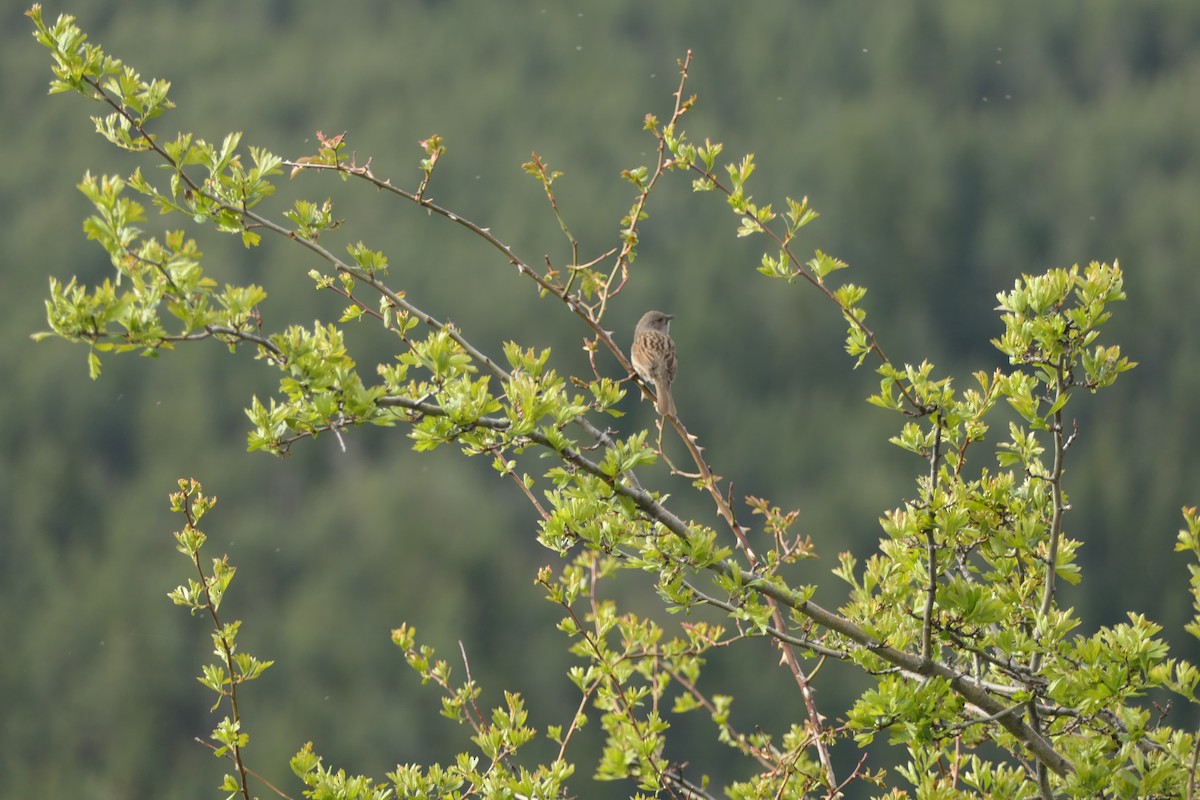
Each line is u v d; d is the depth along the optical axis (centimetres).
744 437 4316
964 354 5016
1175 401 3934
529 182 5594
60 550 4031
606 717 630
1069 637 666
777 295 4744
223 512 4191
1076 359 514
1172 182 5172
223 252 4672
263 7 7000
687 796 591
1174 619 3142
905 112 5775
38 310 4784
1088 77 6038
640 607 3083
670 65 6544
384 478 4225
